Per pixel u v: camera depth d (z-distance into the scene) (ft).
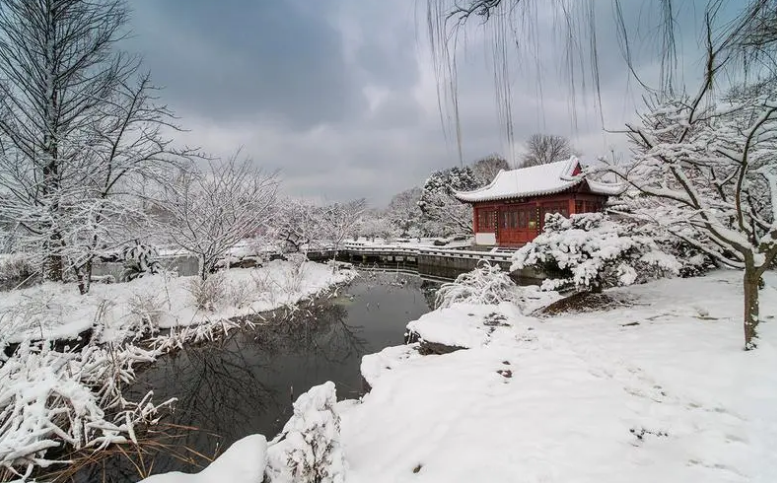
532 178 66.08
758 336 10.71
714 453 6.97
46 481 11.42
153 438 14.56
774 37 5.83
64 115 28.48
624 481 6.51
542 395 9.96
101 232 26.23
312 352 25.54
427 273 63.10
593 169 13.87
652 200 21.53
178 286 33.94
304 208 62.13
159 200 32.65
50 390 12.46
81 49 28.37
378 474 8.04
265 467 7.85
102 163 28.58
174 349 24.30
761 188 18.93
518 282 44.50
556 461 7.26
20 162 25.57
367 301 40.29
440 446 8.46
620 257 17.63
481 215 72.18
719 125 14.16
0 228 24.07
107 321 23.24
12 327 17.76
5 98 25.34
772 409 7.98
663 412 8.53
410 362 14.21
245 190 42.73
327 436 7.55
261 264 51.75
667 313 15.69
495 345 14.10
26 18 25.96
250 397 18.84
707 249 18.12
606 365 11.25
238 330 28.94
